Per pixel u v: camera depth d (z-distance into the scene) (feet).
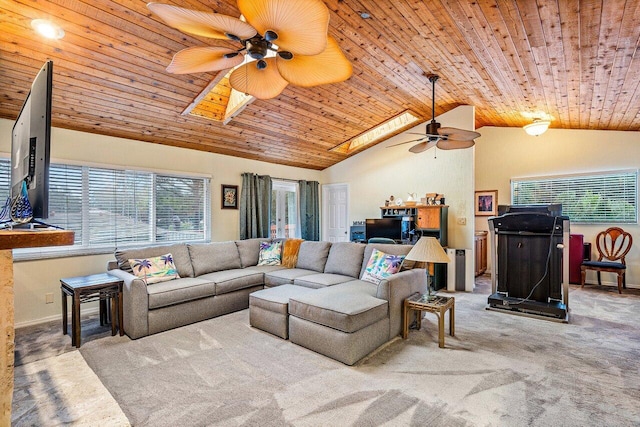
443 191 18.31
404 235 17.89
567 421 6.15
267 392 7.21
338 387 7.39
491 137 21.71
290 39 5.94
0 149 11.14
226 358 8.92
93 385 7.53
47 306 12.01
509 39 8.87
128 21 8.65
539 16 7.56
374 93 14.61
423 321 12.02
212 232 17.31
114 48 9.45
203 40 9.62
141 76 10.80
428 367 8.34
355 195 21.90
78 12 8.11
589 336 10.41
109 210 13.73
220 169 17.75
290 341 10.05
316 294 10.27
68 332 10.85
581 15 7.25
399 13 8.71
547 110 15.19
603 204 18.04
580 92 12.01
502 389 7.27
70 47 9.11
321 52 6.29
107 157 13.57
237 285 13.20
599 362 8.57
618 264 16.33
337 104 15.28
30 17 8.01
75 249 12.78
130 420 6.29
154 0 8.08
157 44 9.60
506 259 13.73
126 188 14.24
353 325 8.50
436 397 6.97
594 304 14.08
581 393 7.10
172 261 12.89
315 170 23.44
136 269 11.73
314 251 14.99
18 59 9.09
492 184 21.67
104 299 11.19
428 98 15.55
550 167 19.66
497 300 13.35
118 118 12.64
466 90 14.20
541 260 13.03
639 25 7.27
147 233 14.89
